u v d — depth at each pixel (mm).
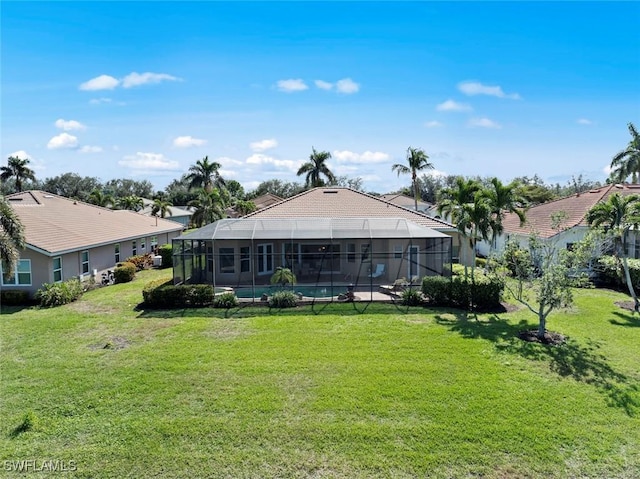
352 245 22828
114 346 13039
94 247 26531
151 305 18641
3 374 10812
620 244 18094
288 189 99875
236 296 19750
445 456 7234
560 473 6832
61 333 14523
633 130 28688
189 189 60156
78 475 6793
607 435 7883
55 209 30578
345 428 8094
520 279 14094
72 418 8562
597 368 11055
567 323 15484
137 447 7527
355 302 19047
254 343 13195
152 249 39469
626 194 28000
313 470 6891
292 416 8578
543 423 8273
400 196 60562
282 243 22953
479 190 21500
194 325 15359
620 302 18875
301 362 11539
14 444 7633
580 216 26516
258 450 7426
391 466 6980
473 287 17781
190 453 7348
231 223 22406
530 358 11758
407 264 22516
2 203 15891
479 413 8664
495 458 7199
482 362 11469
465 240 30656
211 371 10938
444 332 14281
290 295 18406
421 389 9781
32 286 21062
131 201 72438
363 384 10078
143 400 9328
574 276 13125
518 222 32531
